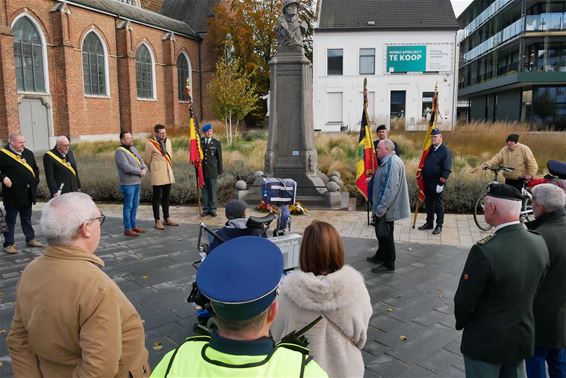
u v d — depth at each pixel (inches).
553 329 127.0
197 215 421.4
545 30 1419.8
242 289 60.7
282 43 463.5
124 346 97.5
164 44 1512.1
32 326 90.3
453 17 1489.9
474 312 115.3
